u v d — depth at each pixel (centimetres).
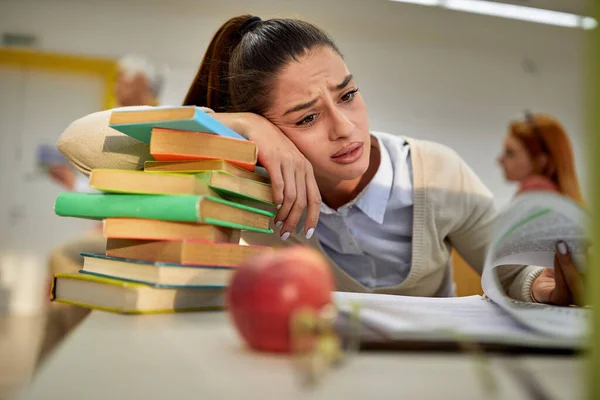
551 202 56
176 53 490
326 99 104
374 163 125
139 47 488
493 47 540
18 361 240
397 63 525
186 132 71
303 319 39
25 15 482
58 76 484
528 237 69
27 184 481
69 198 72
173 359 41
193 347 45
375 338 44
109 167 93
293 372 38
